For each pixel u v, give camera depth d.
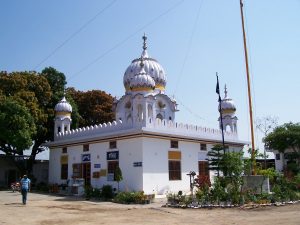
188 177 25.78
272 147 46.34
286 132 45.06
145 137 23.11
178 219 13.88
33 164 35.62
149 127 23.38
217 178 20.08
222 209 16.84
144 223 12.82
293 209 16.58
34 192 28.05
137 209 17.30
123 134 23.77
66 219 13.80
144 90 25.50
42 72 35.88
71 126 35.22
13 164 34.84
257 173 21.69
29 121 28.80
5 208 17.31
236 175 19.50
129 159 23.48
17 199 22.09
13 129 27.62
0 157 34.09
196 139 26.81
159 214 15.40
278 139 45.38
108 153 25.08
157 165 23.59
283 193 19.86
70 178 28.25
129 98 29.84
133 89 25.80
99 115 39.97
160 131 23.69
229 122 33.34
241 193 18.66
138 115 25.06
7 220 13.49
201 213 15.65
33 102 30.94
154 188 23.06
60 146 30.06
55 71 36.03
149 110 25.23
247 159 20.80
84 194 24.27
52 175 30.61
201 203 17.70
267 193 19.62
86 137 26.73
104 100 41.19
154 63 32.19
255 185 20.48
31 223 12.82
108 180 24.72
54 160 30.69
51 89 35.34
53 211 16.34
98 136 25.56
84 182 26.27
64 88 36.56
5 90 30.88
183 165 25.62
